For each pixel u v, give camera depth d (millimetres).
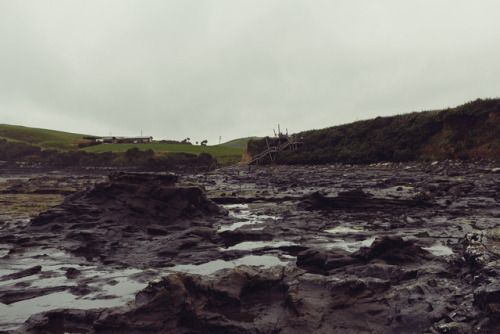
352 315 7188
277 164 84125
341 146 72750
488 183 29359
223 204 29688
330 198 24375
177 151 133750
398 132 63250
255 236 16016
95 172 97312
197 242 14945
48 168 107688
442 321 6539
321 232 16828
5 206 28250
